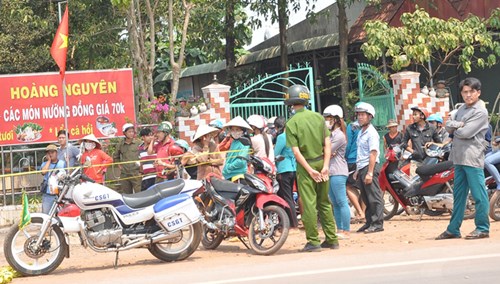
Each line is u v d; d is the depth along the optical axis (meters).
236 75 26.14
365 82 19.78
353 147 13.70
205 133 12.57
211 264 10.23
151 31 19.53
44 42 24.06
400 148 14.27
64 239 10.31
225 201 11.37
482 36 20.88
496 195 13.16
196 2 19.62
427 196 13.53
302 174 10.64
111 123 16.72
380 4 23.61
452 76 23.28
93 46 23.50
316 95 25.84
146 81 19.47
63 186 10.28
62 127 16.48
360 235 12.24
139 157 14.57
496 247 10.16
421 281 8.21
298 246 11.51
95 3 23.56
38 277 10.09
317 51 25.23
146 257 11.48
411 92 18.77
